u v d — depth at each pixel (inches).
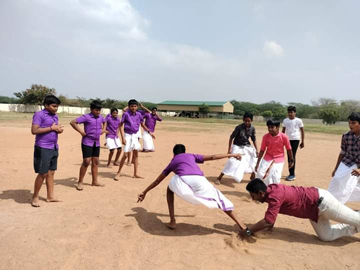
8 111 2336.4
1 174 316.8
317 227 177.2
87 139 268.8
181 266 146.3
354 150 204.8
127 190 275.1
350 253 164.9
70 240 169.2
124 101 3117.6
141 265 146.1
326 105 3464.6
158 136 842.8
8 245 161.5
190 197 174.4
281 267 148.4
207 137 847.7
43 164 219.3
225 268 146.0
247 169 311.6
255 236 182.5
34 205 221.6
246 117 307.3
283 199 170.1
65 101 2819.9
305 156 552.7
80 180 270.5
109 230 184.1
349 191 203.6
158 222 199.9
